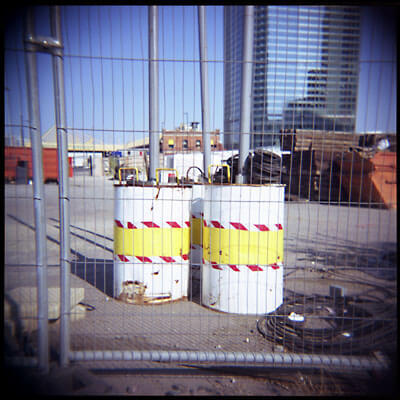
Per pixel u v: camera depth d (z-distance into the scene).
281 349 3.17
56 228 9.25
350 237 8.35
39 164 2.56
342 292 4.41
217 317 3.83
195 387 2.63
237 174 4.23
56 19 2.56
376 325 3.57
